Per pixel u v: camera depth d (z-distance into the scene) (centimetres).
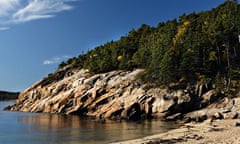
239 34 9675
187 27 11950
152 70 9075
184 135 4097
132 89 9181
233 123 5200
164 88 8294
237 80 8206
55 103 11750
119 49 13600
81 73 12975
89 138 4694
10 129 6431
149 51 10988
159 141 3644
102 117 8894
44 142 4547
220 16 11550
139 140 3931
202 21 12569
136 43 13700
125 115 8288
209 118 6475
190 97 7806
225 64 9238
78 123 7288
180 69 8638
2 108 16900
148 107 8206
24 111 13712
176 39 10956
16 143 4572
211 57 8994
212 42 9562
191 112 7494
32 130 6175
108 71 12081
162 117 7925
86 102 10306
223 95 7588
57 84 13000
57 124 7238
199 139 3619
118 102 8975
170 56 8919
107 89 10125
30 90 14938
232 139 3462
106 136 4831
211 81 8119
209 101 7600
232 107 6844
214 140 3459
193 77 8488
